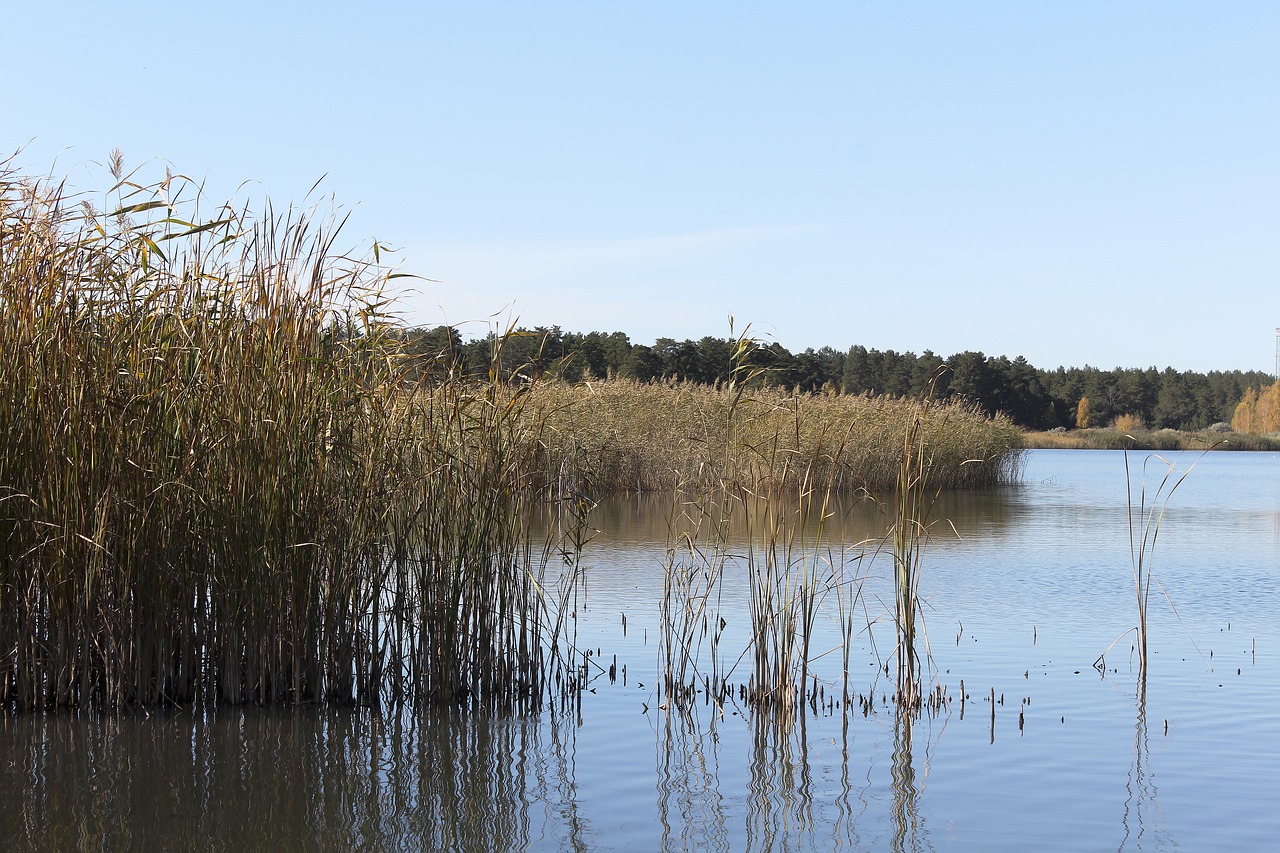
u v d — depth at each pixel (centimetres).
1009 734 699
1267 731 704
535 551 1459
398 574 757
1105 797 588
